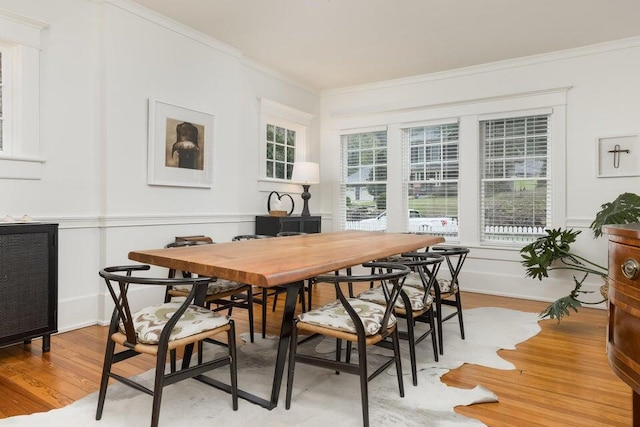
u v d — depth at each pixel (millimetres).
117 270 1843
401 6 3152
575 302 3029
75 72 2949
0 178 2576
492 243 4492
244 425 1675
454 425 1688
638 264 1083
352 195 5449
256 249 2312
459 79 4617
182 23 3527
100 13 3057
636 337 1102
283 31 3656
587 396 1972
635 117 3727
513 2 3076
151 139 3346
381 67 4578
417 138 4965
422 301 2264
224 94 4012
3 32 2566
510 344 2719
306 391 1989
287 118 4957
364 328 1705
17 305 2350
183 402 1859
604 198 3867
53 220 2818
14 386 2018
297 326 1820
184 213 3660
